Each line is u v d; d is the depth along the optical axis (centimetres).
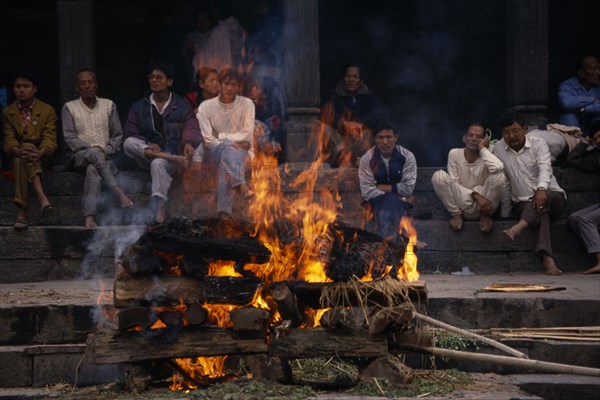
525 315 697
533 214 912
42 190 949
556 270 905
